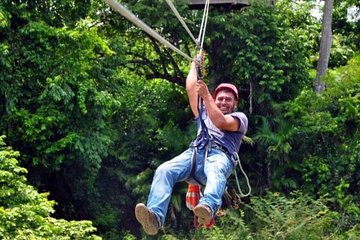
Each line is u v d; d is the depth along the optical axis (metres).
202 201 6.42
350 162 22.16
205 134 6.96
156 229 6.40
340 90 23.09
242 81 24.33
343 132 22.69
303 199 18.78
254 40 23.73
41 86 20.30
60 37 20.22
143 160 24.70
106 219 23.80
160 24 23.67
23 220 15.62
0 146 18.34
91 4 22.02
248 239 18.22
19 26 20.41
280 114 23.33
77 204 23.83
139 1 23.84
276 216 18.17
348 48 31.92
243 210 21.55
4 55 19.16
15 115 19.64
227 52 23.91
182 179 6.77
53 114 19.91
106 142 20.92
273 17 24.22
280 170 22.66
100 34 25.44
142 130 25.41
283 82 23.23
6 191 16.17
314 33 30.77
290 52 24.23
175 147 23.53
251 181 23.44
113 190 24.48
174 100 25.77
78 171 22.31
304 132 22.58
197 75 7.57
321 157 22.53
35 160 20.30
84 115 20.47
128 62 25.89
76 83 20.14
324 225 18.78
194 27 23.84
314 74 28.78
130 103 25.53
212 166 6.72
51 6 21.22
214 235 18.48
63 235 16.05
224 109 7.24
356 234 19.14
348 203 21.20
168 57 26.52
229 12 24.94
